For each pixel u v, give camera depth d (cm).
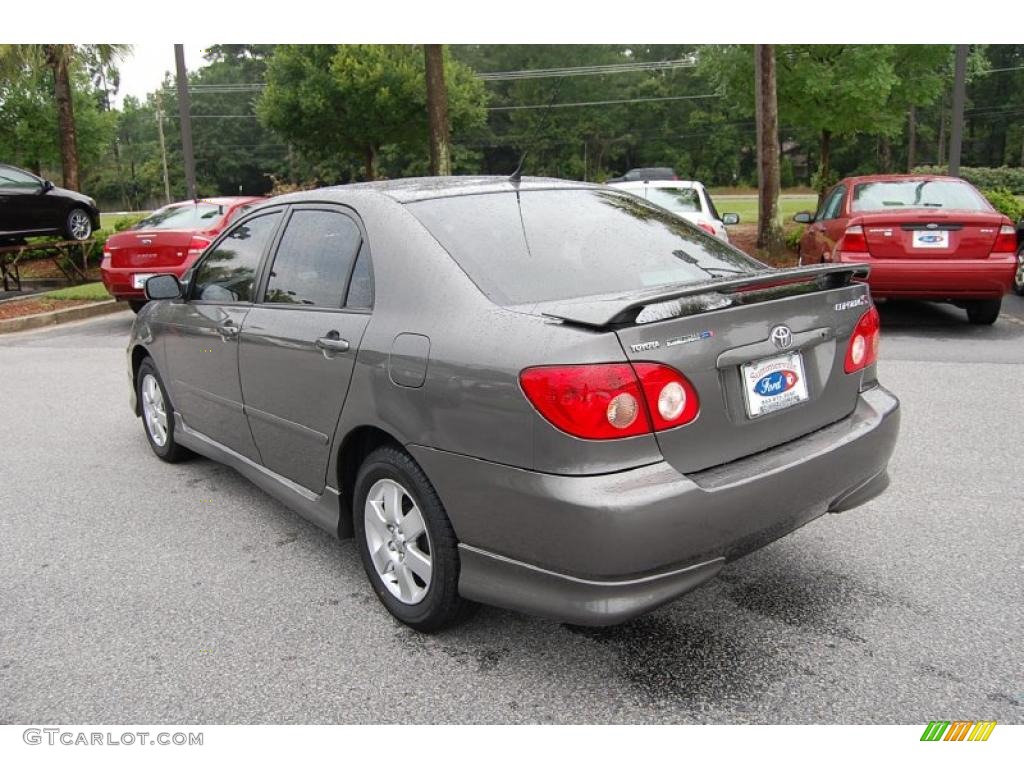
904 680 281
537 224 338
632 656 301
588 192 383
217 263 451
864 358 329
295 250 383
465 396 274
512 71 7338
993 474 465
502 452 265
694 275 334
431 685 287
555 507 252
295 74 2917
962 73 1458
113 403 720
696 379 264
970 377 682
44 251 1833
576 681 287
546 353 255
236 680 294
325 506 361
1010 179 4169
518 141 7362
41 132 3172
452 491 284
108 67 2070
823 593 340
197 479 516
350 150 3077
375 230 335
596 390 247
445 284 300
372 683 290
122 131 9944
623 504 246
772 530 282
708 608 332
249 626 331
